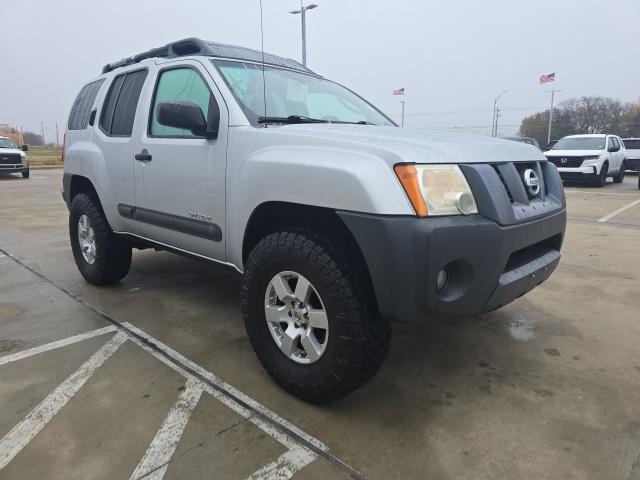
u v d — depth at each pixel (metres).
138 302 4.09
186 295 4.28
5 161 19.17
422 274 2.04
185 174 3.12
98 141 4.08
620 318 3.74
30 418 2.39
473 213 2.18
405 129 2.96
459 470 2.04
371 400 2.57
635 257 5.69
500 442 2.22
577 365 2.97
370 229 2.09
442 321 2.19
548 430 2.31
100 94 4.29
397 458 2.11
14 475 2.00
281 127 2.69
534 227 2.47
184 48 3.61
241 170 2.70
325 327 2.33
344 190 2.18
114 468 2.04
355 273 2.26
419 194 2.06
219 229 2.94
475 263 2.15
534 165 2.84
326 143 2.36
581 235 7.09
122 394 2.61
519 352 3.15
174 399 2.56
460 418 2.41
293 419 2.39
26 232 7.63
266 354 2.64
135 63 4.14
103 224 4.21
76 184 4.57
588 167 14.77
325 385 2.36
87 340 3.31
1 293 4.36
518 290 2.46
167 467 2.04
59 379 2.78
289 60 3.95
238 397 2.58
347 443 2.21
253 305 2.65
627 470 2.04
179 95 3.31
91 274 4.42
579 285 4.57
